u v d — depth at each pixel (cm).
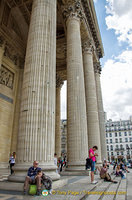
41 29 1020
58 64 3306
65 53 2956
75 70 1608
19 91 2091
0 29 1850
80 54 1728
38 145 762
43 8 1097
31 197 571
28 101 838
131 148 9525
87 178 1154
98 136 2066
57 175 786
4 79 1900
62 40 2758
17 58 2192
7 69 1983
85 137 1430
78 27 1905
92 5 2462
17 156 767
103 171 1162
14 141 1859
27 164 725
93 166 922
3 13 1914
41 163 738
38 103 831
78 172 1317
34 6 1140
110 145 9975
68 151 1427
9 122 1853
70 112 1499
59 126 3344
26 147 755
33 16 1091
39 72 901
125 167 2784
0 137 1680
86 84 2259
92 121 2098
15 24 2138
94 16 2617
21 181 691
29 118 803
